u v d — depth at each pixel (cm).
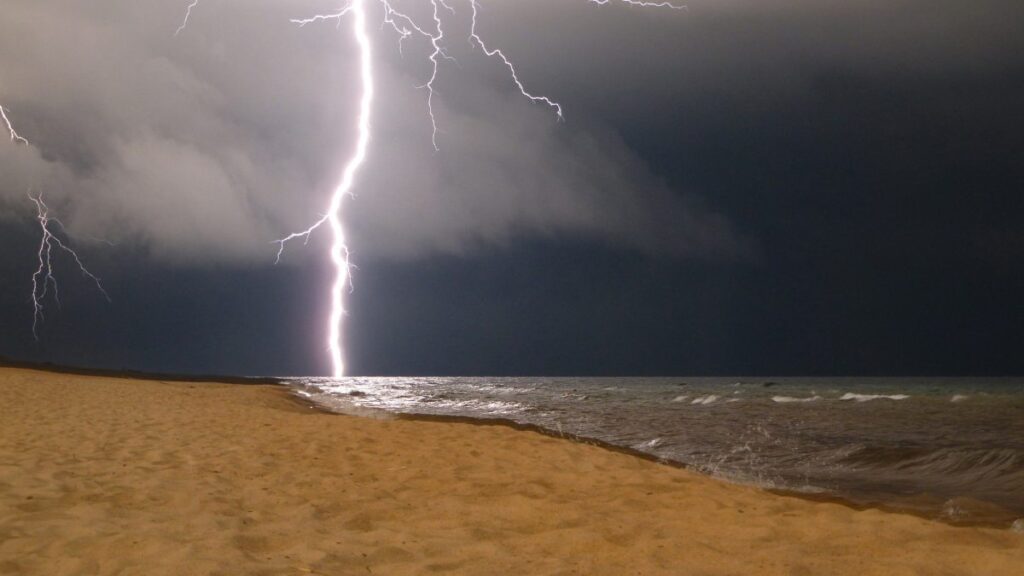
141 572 310
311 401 1877
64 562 324
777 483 725
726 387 4844
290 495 506
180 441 763
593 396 2872
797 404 2266
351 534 398
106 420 945
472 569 334
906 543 384
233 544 361
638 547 379
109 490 486
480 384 5644
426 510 472
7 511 413
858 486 700
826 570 337
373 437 834
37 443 706
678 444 1060
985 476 725
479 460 686
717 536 408
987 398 2702
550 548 379
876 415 1703
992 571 332
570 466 660
